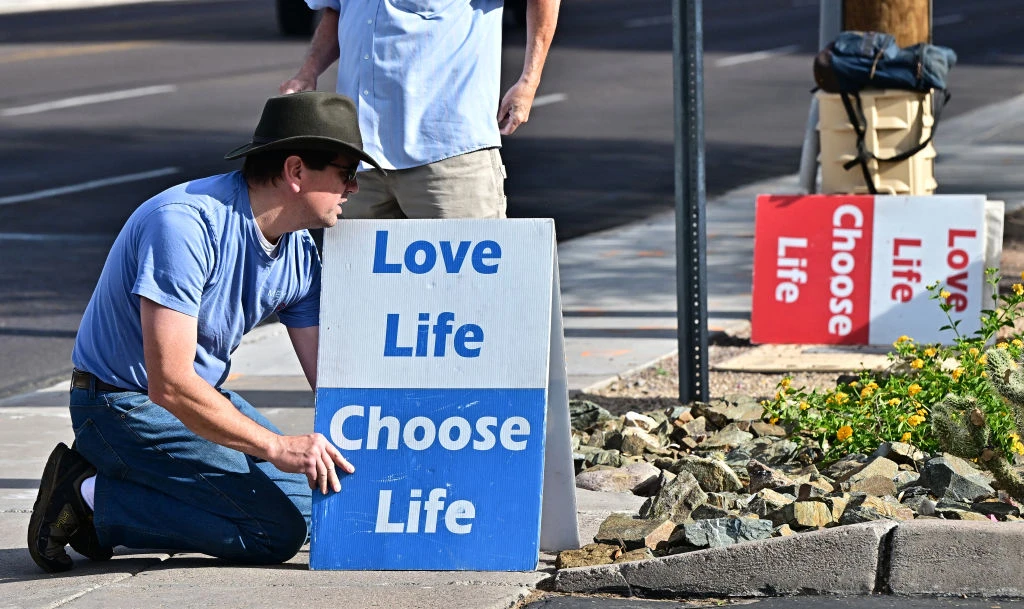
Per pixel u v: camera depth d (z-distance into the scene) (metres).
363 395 10.34
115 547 11.00
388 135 12.19
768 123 44.84
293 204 9.93
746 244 25.45
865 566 9.34
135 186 33.03
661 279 22.67
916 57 17.12
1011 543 9.18
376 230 10.56
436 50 12.13
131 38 66.19
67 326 21.34
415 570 10.02
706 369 14.98
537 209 30.67
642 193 32.66
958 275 17.17
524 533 10.03
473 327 10.35
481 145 12.26
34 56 59.59
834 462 12.55
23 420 15.45
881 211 17.39
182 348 9.67
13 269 25.23
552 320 10.34
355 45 12.28
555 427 10.34
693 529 10.11
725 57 63.09
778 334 17.69
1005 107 47.22
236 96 47.94
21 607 9.30
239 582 9.77
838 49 17.41
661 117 45.28
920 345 17.08
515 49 55.53
